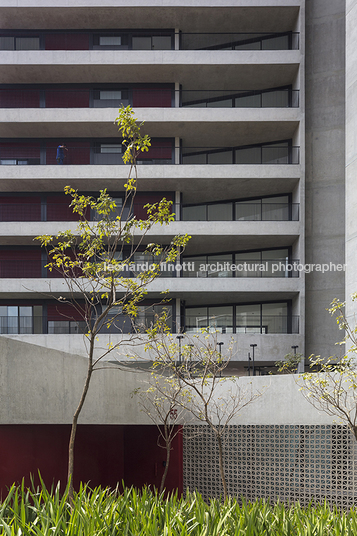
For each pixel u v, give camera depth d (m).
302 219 25.38
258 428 11.21
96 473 12.20
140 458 13.50
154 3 26.02
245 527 4.38
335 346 24.91
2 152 27.98
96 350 24.05
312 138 26.08
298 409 10.59
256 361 24.59
